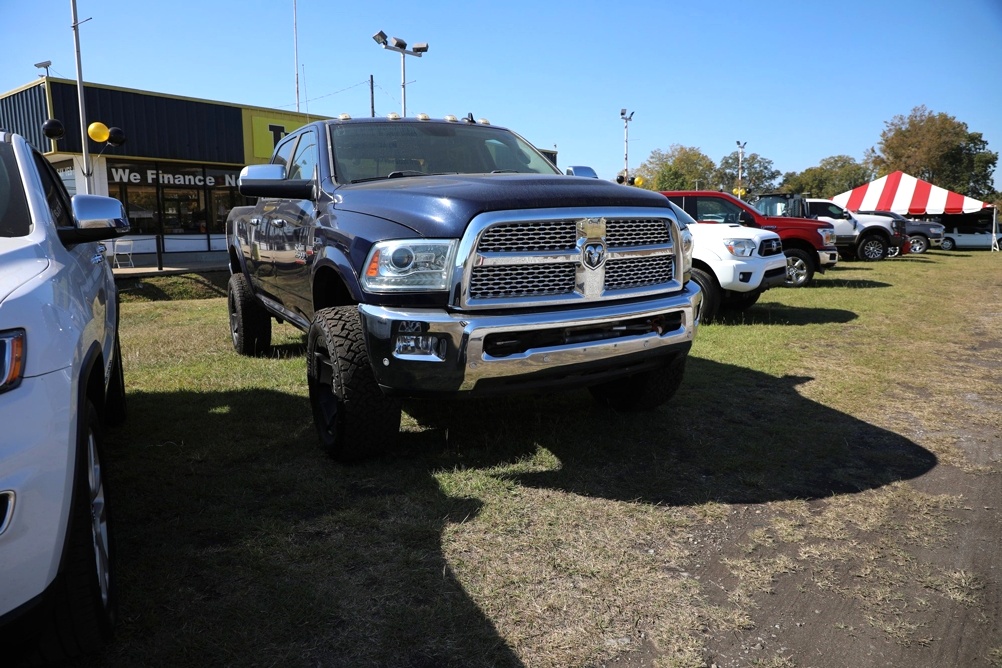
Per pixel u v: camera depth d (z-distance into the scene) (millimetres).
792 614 2369
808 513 3141
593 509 3141
